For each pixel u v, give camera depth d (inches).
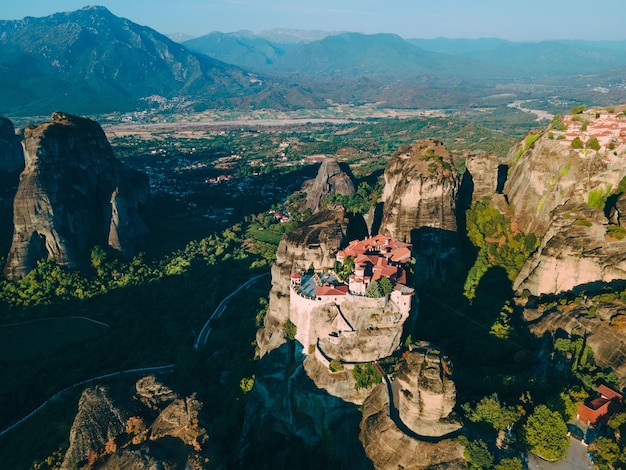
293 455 4616.1
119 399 4628.4
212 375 6294.3
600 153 6156.5
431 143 7500.0
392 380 4318.4
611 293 4793.3
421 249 6496.1
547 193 6491.1
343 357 4628.4
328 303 4879.4
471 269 6446.9
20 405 5748.0
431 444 3631.9
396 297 4776.1
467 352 4995.1
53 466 4483.3
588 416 3880.4
